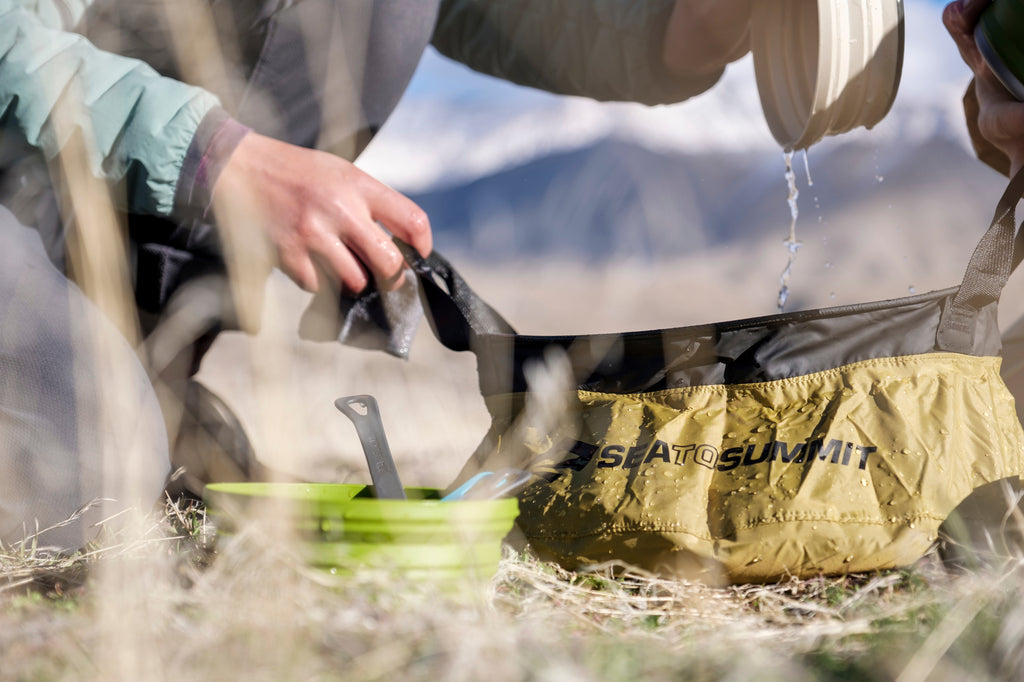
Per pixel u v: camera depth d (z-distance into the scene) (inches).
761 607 40.6
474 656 29.2
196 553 44.4
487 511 38.8
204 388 67.1
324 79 66.2
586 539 45.9
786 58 69.8
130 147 49.6
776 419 47.2
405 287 56.0
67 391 51.1
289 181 50.3
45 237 54.8
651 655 32.0
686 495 45.3
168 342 61.7
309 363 78.5
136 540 44.6
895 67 61.0
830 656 33.0
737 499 44.7
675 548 43.9
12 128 49.9
